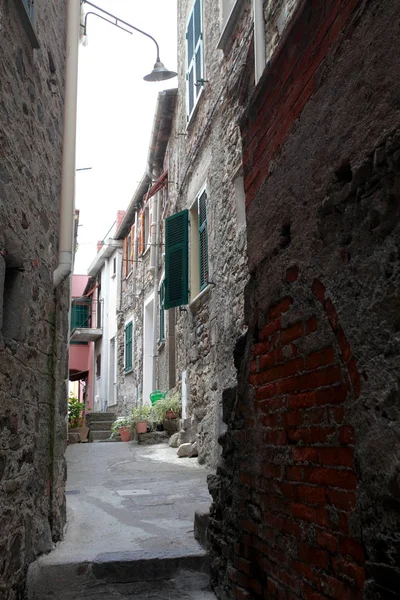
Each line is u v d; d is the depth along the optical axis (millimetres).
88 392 23891
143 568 3479
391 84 1659
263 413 2686
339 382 1942
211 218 7891
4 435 2877
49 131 4117
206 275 8289
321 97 2170
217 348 7289
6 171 2959
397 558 1523
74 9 4816
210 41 8328
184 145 10094
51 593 3316
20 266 3229
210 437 7590
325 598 1962
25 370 3328
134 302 16250
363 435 1729
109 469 7812
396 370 1579
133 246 16828
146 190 15055
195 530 4070
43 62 3939
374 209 1734
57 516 3994
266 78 2803
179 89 10859
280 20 5465
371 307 1725
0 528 2783
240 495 2955
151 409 11305
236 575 2908
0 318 2807
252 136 3105
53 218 4215
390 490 1572
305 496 2166
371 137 1772
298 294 2318
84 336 21469
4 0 2947
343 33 1998
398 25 1628
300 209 2334
